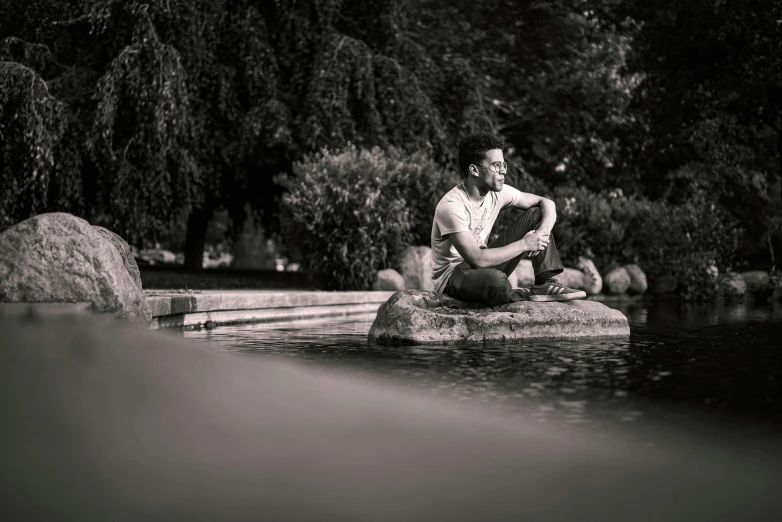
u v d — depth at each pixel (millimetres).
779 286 13625
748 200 17656
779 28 14289
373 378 3049
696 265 13172
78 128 12203
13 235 4883
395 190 11680
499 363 3795
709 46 15742
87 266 4867
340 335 5723
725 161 17750
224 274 16516
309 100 13641
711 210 14570
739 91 15500
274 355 4113
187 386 1723
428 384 2943
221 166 14125
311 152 13242
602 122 20062
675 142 19109
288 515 1183
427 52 18562
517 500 1338
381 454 1505
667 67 17078
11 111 11203
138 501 1185
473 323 5117
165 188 12195
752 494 1480
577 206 13602
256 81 13727
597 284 12477
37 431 1360
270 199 16625
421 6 19672
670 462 1689
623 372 3424
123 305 4941
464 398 2580
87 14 12000
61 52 12875
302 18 14406
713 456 1774
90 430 1396
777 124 17203
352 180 11297
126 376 1718
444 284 5492
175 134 11953
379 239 11227
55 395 1523
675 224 13898
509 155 16188
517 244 5230
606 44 20078
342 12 15516
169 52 12000
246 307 7484
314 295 8664
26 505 1145
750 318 7578
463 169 5320
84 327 2119
